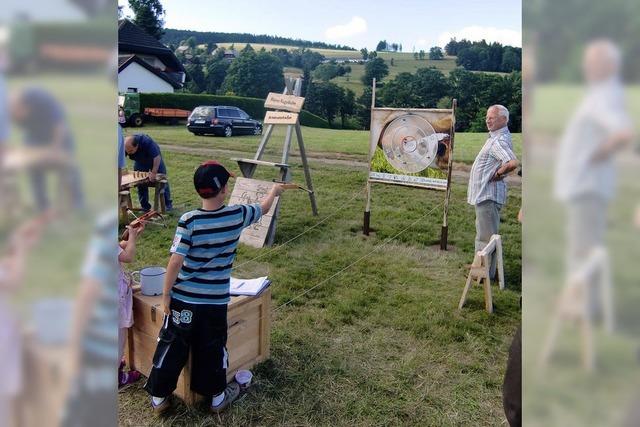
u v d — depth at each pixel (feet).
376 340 13.41
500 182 17.42
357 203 29.63
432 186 22.03
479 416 10.21
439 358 12.51
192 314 9.44
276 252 21.15
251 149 51.70
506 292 16.96
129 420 9.84
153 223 24.20
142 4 163.53
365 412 10.27
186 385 10.08
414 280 18.08
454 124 21.22
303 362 12.11
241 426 9.76
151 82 111.55
